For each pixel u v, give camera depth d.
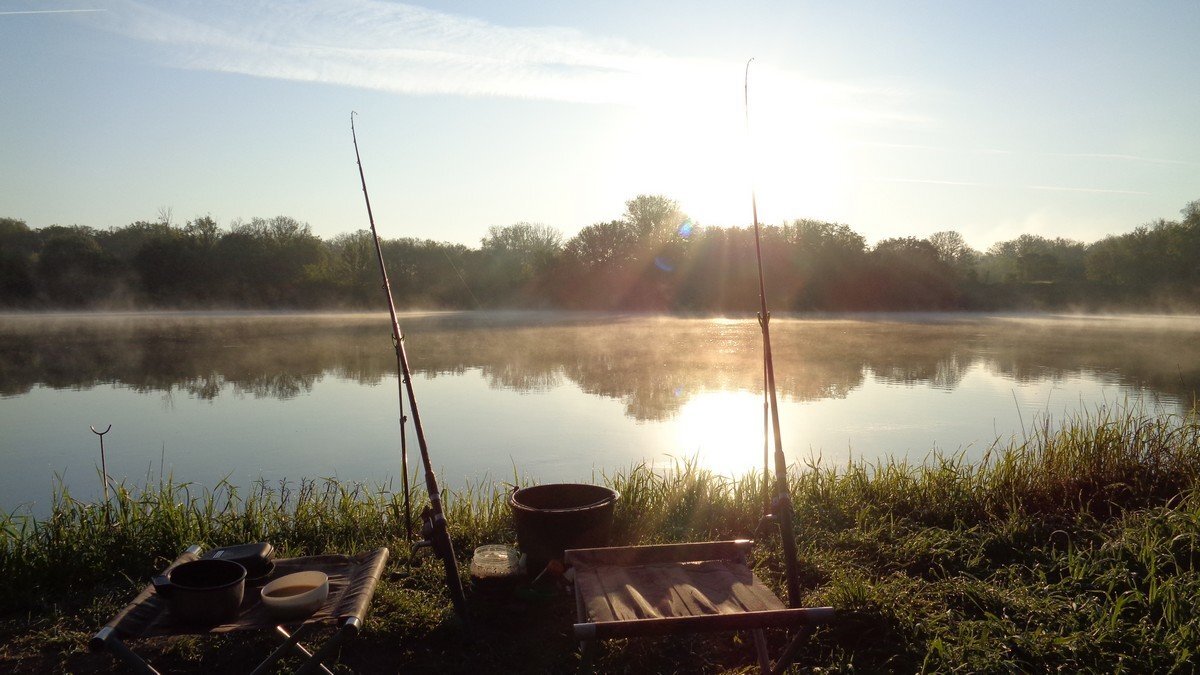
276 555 4.84
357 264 67.44
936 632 3.65
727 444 10.65
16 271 66.38
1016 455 6.98
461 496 6.12
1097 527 5.19
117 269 68.25
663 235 60.09
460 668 3.49
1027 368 21.05
